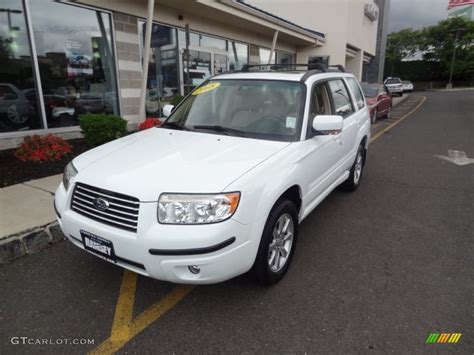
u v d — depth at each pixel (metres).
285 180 2.85
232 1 10.49
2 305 2.76
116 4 8.30
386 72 57.72
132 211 2.39
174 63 10.52
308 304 2.82
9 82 6.73
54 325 2.56
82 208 2.66
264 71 4.18
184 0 9.16
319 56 20.73
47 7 7.14
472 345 2.41
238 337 2.47
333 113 4.22
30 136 6.45
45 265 3.32
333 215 4.64
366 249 3.74
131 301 2.84
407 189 5.73
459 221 4.46
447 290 3.02
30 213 3.90
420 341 2.44
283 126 3.38
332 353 2.34
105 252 2.52
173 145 3.10
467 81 52.19
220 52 12.62
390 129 12.61
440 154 8.41
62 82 7.63
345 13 20.16
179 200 2.35
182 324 2.59
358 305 2.81
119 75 8.72
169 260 2.32
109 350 2.34
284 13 18.88
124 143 3.32
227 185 2.43
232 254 2.42
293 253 3.31
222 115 3.66
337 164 4.34
